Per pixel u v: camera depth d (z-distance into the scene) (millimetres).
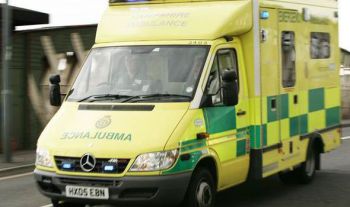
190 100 6984
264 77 8258
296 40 9391
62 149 6680
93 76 7641
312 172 10352
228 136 7508
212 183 7262
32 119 16891
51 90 7922
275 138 8633
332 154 14727
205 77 7172
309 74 9922
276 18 8672
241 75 7906
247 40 8008
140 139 6527
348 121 26734
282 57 8875
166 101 7008
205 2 7953
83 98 7418
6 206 8820
